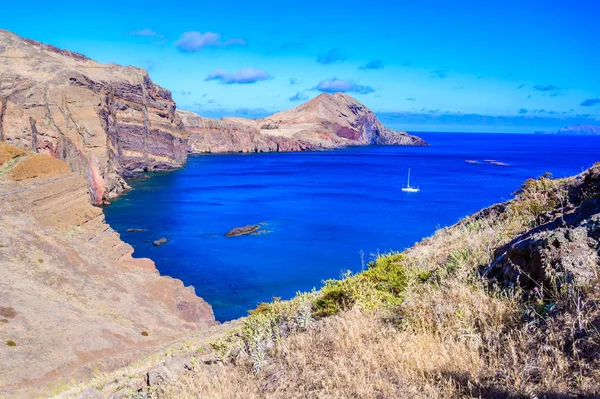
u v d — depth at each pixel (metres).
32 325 25.19
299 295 10.59
